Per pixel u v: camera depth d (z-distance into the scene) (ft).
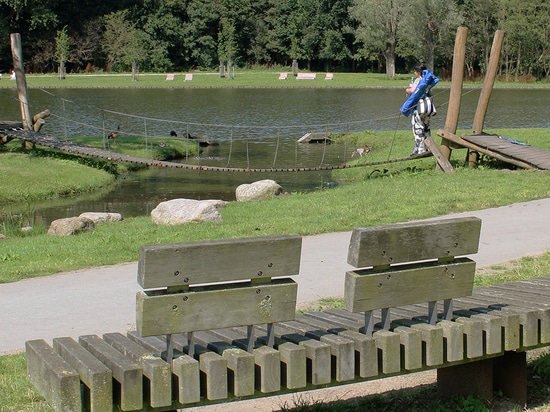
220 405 18.62
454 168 62.85
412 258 16.99
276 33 300.81
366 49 282.15
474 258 32.19
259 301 15.66
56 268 31.76
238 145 100.99
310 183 70.64
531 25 238.48
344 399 18.94
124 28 265.75
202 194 66.44
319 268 30.99
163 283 14.85
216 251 15.24
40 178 69.26
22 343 22.61
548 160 58.13
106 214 46.70
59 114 131.85
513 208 43.29
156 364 14.67
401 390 19.45
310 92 201.57
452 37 246.27
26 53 259.39
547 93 196.75
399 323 17.78
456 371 18.66
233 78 252.83
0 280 30.04
